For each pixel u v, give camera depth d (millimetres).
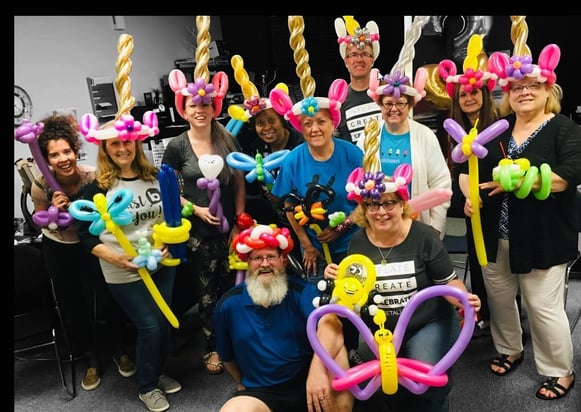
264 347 1941
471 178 2008
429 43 3492
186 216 2490
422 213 2314
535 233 2049
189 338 3086
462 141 1945
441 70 2412
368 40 2529
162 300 2254
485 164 2146
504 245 2191
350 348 2014
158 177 2074
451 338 1833
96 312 2762
